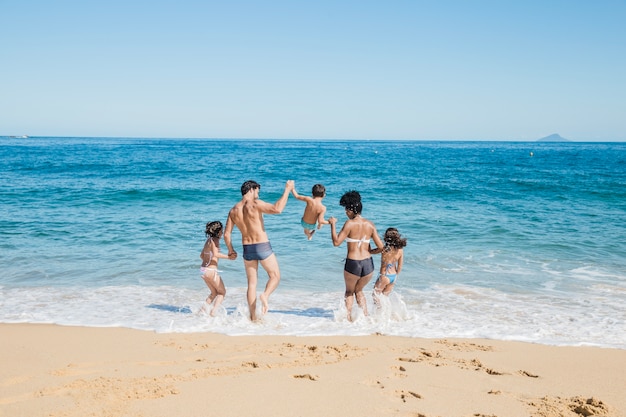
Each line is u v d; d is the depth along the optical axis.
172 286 8.41
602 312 7.04
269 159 58.75
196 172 35.19
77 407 3.62
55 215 15.55
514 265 10.04
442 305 7.42
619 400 4.01
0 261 9.91
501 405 3.84
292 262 10.15
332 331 6.10
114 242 11.77
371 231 6.84
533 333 6.04
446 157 70.44
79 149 88.00
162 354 5.02
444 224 14.58
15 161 46.16
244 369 4.55
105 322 6.37
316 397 3.91
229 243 6.80
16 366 4.55
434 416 3.61
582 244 11.98
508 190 24.08
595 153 99.25
